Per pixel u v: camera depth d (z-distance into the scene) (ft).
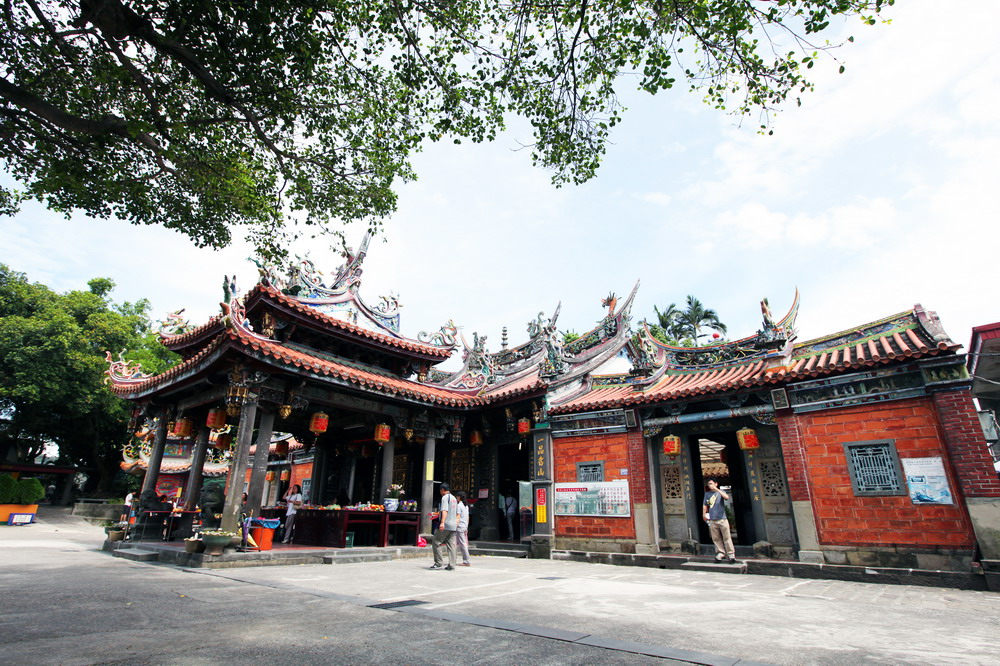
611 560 49.06
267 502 97.45
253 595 24.26
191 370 43.42
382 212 33.53
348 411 58.39
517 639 16.29
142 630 16.63
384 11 24.21
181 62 23.70
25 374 102.12
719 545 43.93
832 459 41.39
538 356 72.69
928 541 36.45
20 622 17.37
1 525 91.76
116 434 126.72
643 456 51.65
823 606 25.14
